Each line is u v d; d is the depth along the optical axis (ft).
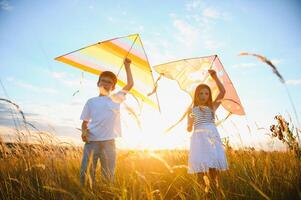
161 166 13.89
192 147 13.51
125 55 14.25
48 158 12.94
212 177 12.74
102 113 12.64
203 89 14.62
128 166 11.68
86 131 12.32
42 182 10.50
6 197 10.22
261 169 10.89
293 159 10.27
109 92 13.43
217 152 12.94
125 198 8.20
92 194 8.37
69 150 14.42
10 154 13.15
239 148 13.85
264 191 8.68
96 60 14.30
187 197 9.30
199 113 13.96
